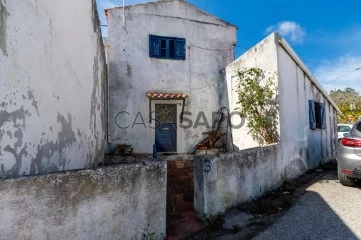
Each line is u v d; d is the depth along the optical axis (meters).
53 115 3.26
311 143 8.48
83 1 4.95
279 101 6.54
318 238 3.42
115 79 9.80
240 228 3.88
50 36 3.22
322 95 10.05
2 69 2.22
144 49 10.12
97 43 6.43
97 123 6.35
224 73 10.57
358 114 25.09
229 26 11.28
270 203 4.88
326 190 5.58
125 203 2.98
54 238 2.35
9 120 2.30
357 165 5.24
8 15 2.31
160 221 3.37
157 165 3.38
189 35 10.68
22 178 2.18
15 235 2.11
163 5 10.44
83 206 2.59
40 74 2.90
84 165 4.82
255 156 5.22
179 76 10.45
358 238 3.37
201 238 3.58
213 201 4.16
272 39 6.84
